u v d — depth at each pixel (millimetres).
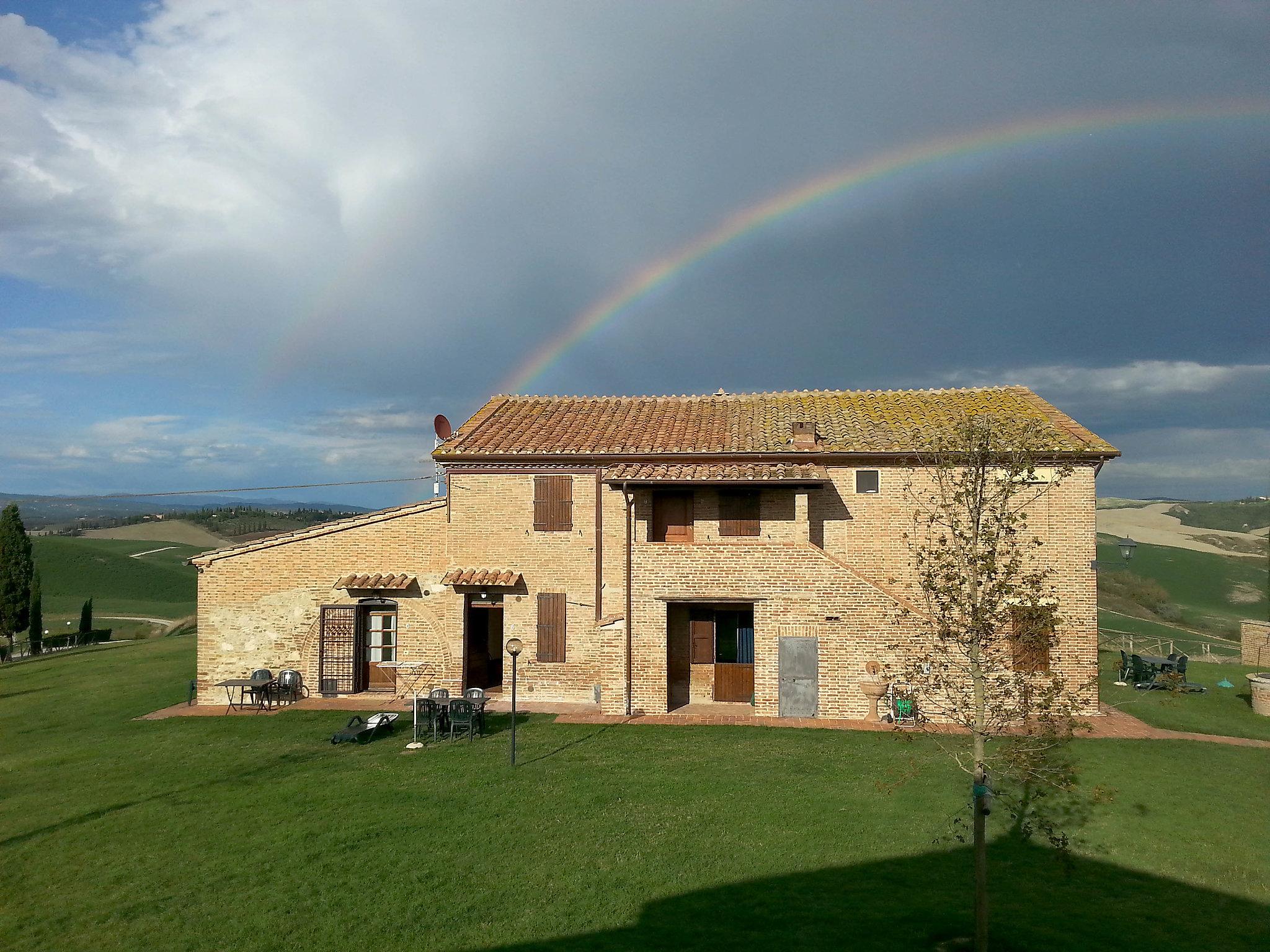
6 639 51688
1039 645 10047
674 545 20859
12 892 11242
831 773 15703
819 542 22109
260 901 10828
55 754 18094
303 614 23219
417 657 23078
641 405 27297
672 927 10023
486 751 17422
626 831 12992
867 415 24891
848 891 10992
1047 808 13805
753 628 21953
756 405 26875
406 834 12922
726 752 17188
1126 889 11117
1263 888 11141
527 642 22781
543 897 10852
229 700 22469
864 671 20078
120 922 10352
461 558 23078
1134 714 20266
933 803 14086
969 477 10180
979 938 9141
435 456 22859
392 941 9773
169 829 13305
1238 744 17516
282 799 14594
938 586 10336
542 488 22953
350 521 23266
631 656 20859
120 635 54438
